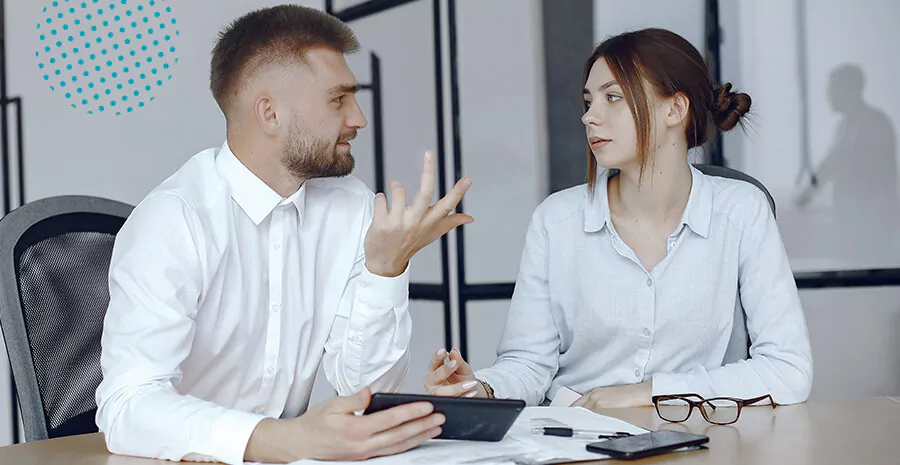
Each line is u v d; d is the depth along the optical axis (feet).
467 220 3.96
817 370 8.91
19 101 12.26
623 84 5.49
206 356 4.67
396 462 3.20
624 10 9.16
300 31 4.56
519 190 9.68
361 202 5.34
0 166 12.49
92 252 5.05
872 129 8.75
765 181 8.95
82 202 5.14
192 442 3.44
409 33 10.39
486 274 9.95
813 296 8.91
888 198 8.72
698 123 5.72
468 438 3.52
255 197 4.73
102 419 3.80
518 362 5.97
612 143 5.58
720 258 5.73
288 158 4.63
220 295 4.60
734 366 5.17
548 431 3.68
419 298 10.69
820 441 3.59
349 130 4.75
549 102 9.47
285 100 4.54
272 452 3.36
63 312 4.77
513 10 9.66
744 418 4.21
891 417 4.12
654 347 5.81
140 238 4.16
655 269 5.73
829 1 8.79
